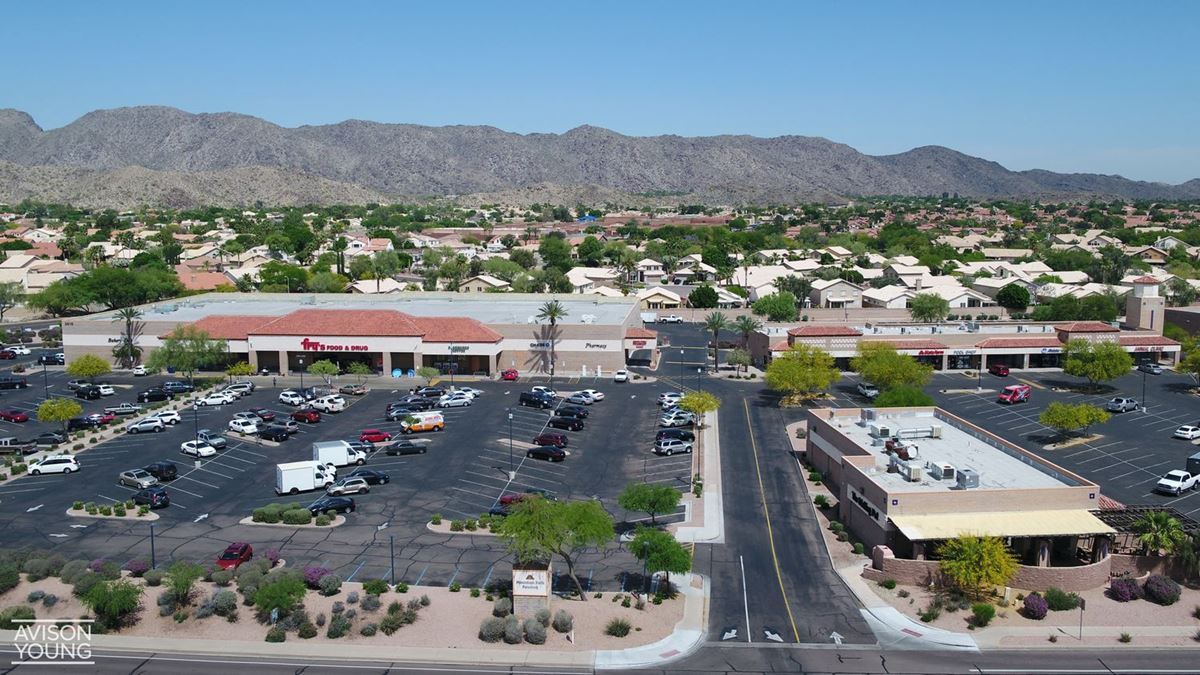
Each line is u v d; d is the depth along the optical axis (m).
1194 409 110.75
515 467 86.38
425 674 50.50
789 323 157.25
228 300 161.25
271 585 55.66
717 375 131.00
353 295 163.88
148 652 52.59
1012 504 64.81
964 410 110.38
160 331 133.38
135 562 62.22
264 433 95.00
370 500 77.19
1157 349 136.00
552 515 57.88
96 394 113.19
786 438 98.00
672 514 74.69
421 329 129.62
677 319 185.88
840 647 53.50
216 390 116.50
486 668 51.19
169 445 92.94
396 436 96.38
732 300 197.75
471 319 132.38
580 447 93.81
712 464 88.25
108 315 145.12
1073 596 58.84
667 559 58.12
